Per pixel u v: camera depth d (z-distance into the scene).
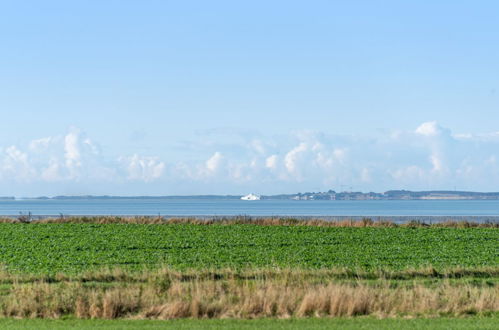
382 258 46.75
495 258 47.31
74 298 25.89
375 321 23.09
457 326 22.09
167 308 24.20
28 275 36.25
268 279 32.19
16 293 27.33
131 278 34.41
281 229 72.44
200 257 46.84
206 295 26.77
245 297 25.67
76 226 77.19
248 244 56.22
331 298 24.95
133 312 24.78
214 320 23.42
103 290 29.95
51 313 24.56
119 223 82.56
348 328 21.75
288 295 25.88
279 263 43.53
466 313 24.91
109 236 63.69
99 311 24.34
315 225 79.69
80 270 40.06
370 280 34.47
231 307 24.94
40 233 67.19
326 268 39.03
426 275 36.56
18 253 49.44
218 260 45.22
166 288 29.28
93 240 59.66
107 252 50.00
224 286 30.34
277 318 23.78
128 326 22.09
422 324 22.44
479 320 23.31
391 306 25.28
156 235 64.94
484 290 27.41
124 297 25.56
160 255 48.12
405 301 25.59
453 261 45.31
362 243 57.34
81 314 24.39
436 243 57.69
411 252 50.59
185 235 64.75
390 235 65.19
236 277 34.44
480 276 36.94
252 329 21.59
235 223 81.81
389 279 34.72
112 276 34.72
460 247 54.47
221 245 55.56
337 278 34.78
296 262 44.19
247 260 45.25
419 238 62.16
